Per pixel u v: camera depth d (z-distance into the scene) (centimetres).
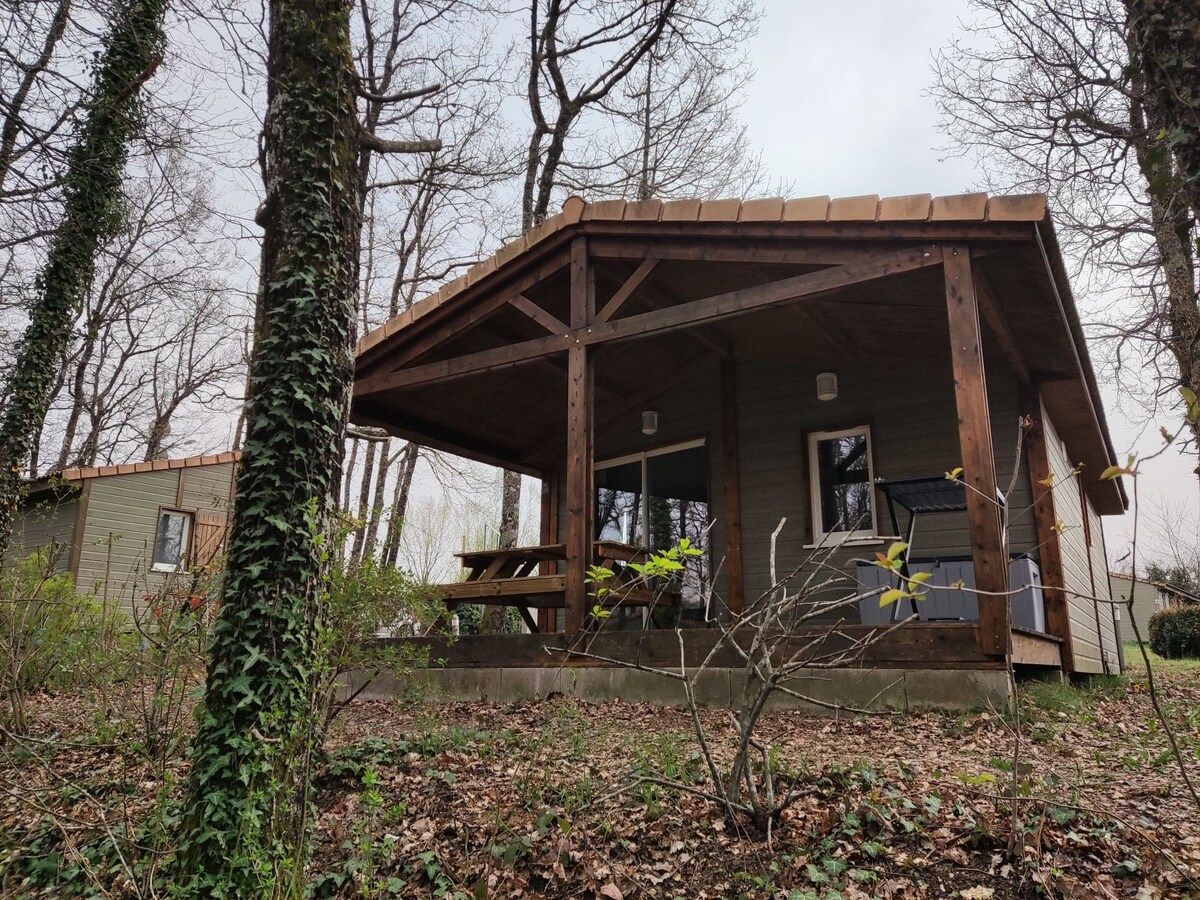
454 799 433
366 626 479
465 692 738
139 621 526
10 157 646
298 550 364
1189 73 216
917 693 543
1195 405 193
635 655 664
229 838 319
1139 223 1097
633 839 362
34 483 1401
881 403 862
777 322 791
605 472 1102
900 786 373
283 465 371
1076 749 465
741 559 913
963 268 547
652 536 1018
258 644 346
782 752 457
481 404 975
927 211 549
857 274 590
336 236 411
